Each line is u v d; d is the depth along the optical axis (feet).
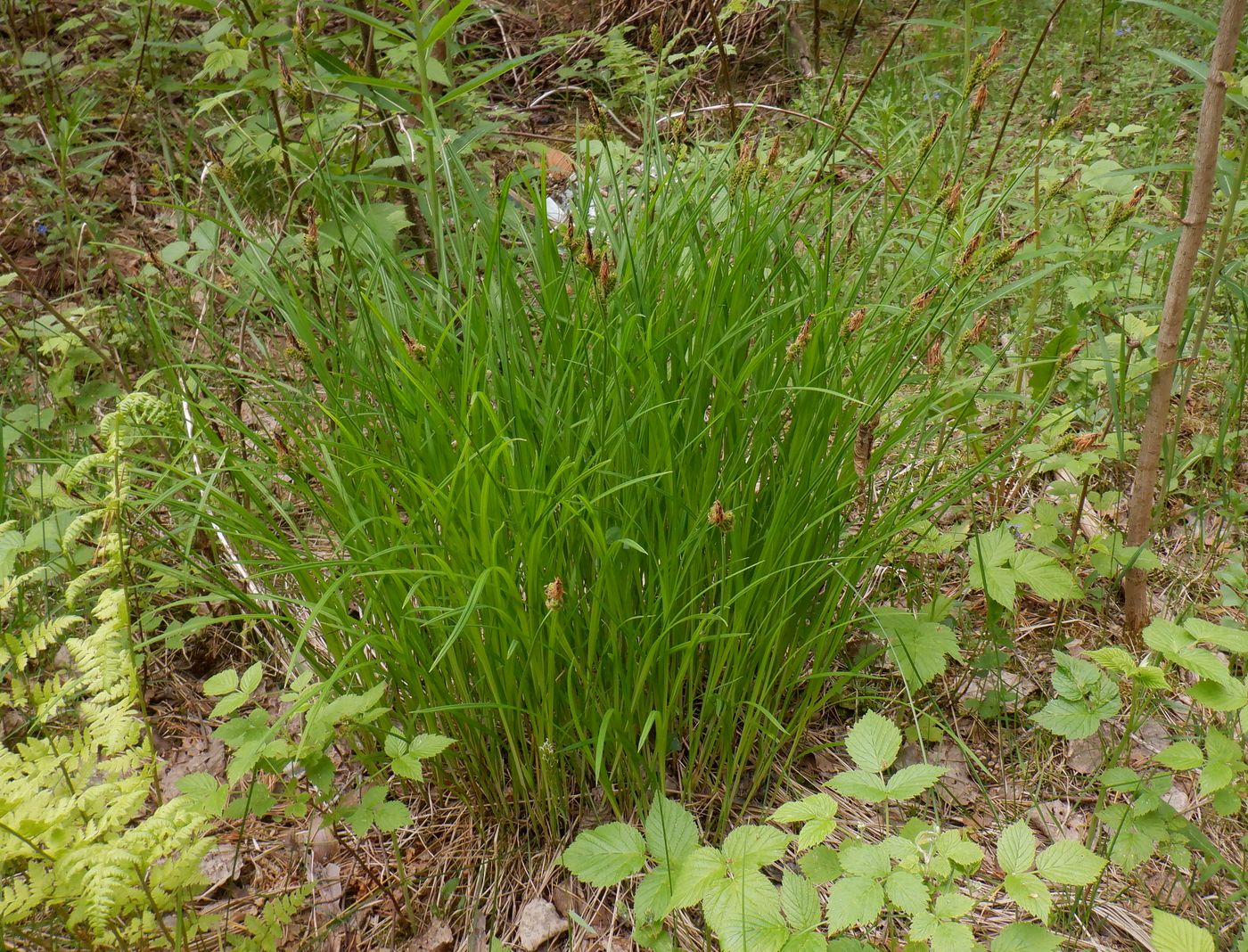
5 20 7.16
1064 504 3.61
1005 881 2.15
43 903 2.33
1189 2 7.18
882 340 3.02
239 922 2.76
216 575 2.88
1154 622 2.54
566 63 8.00
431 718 2.84
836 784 2.30
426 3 4.21
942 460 3.65
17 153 5.66
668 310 2.83
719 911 2.16
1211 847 2.58
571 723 2.80
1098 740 3.10
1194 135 5.81
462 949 2.72
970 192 3.48
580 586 2.73
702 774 3.00
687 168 3.80
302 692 2.60
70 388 3.92
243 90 4.08
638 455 2.72
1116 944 2.57
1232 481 4.02
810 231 3.47
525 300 3.21
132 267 5.21
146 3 6.37
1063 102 6.56
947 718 3.22
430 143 3.47
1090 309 4.04
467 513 2.49
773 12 8.11
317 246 3.09
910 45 7.86
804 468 2.81
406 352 2.63
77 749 2.25
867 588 3.35
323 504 2.84
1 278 3.85
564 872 2.85
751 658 2.86
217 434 3.20
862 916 2.06
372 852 2.95
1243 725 2.36
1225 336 4.44
